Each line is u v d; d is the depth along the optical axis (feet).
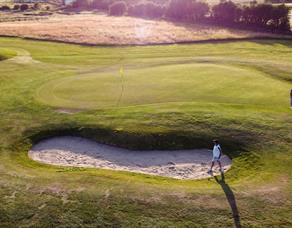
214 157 69.00
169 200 58.85
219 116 88.33
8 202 58.65
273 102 98.37
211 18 286.25
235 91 107.65
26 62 162.09
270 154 73.26
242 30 251.39
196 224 53.36
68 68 149.07
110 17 333.01
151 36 229.45
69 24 278.26
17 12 385.50
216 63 146.51
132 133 82.48
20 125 89.92
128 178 67.10
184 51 192.03
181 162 73.92
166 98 103.09
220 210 56.18
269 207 56.75
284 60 166.50
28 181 65.16
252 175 67.36
